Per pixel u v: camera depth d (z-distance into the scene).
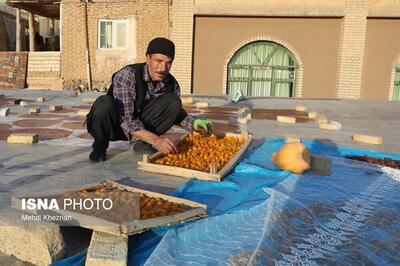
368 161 3.94
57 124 5.71
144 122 3.67
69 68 14.73
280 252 1.94
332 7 12.84
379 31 13.07
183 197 2.70
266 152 4.09
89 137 4.76
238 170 3.34
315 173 3.40
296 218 2.30
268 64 13.73
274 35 13.41
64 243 2.03
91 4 14.26
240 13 13.09
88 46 14.49
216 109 8.41
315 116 7.42
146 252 1.97
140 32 14.15
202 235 2.08
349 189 2.96
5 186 2.79
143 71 3.36
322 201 2.61
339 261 1.89
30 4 14.94
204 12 13.17
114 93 3.30
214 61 13.70
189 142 3.96
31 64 15.05
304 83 13.62
